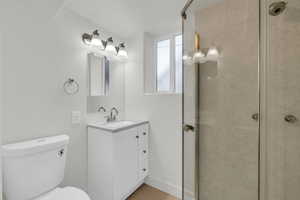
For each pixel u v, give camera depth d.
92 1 1.48
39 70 1.40
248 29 1.23
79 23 1.71
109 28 2.04
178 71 2.14
